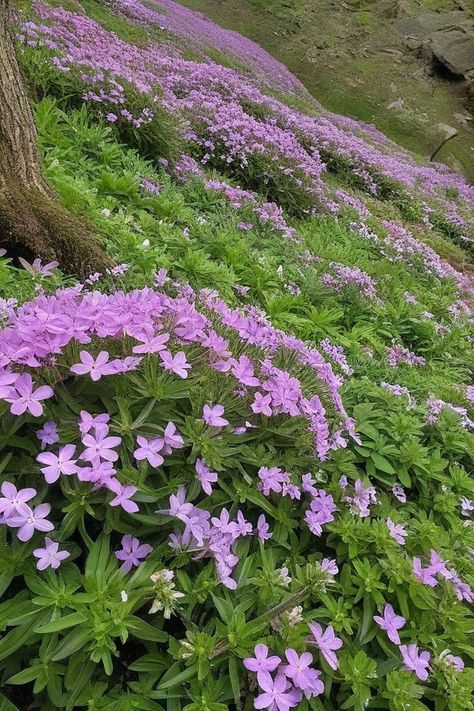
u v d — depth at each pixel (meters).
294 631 0.30
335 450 0.44
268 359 0.44
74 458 0.31
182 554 0.31
